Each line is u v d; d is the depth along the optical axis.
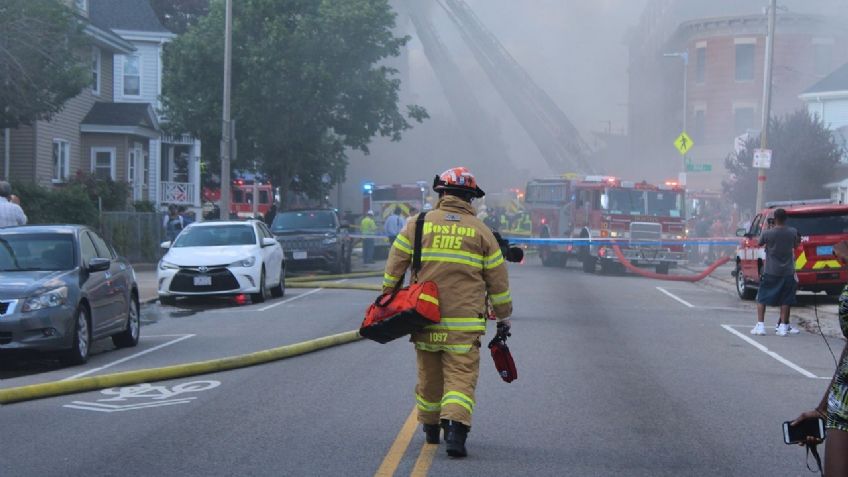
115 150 60.56
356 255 70.62
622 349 22.02
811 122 63.84
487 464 11.59
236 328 25.61
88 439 12.98
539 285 41.12
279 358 19.88
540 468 11.47
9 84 40.25
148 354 21.20
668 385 17.47
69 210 44.97
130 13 70.69
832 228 32.97
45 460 11.85
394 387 16.73
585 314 29.38
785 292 24.97
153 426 13.77
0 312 18.36
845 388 7.95
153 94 70.69
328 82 54.31
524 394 16.27
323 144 59.62
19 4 38.78
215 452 12.18
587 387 17.05
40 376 18.23
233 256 31.88
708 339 24.25
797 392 16.98
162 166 73.94
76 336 19.34
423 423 12.35
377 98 56.53
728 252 62.72
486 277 11.59
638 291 39.09
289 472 11.22
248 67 54.31
